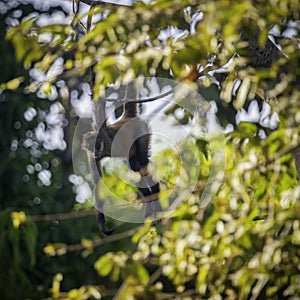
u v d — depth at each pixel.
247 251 10.41
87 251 11.16
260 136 11.16
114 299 10.60
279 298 10.98
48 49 10.62
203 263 9.78
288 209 9.23
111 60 9.34
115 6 10.05
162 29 9.96
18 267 17.53
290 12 8.95
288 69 9.57
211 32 8.67
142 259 10.64
